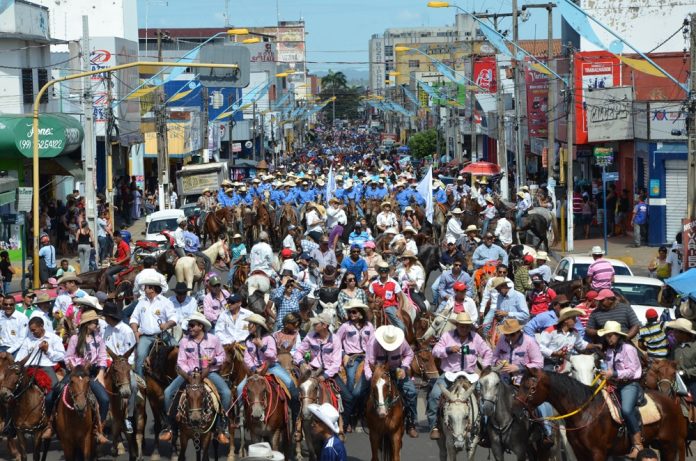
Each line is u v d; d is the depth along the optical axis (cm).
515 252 2861
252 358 1688
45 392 1695
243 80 6650
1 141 4191
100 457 1767
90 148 3912
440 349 1614
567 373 1672
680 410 1587
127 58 6788
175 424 1664
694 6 6159
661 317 2214
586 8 6203
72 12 7188
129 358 1758
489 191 6084
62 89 5931
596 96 5047
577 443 1491
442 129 11181
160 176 5944
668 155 4406
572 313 1705
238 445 1811
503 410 1476
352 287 2111
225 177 6116
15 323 1925
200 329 1656
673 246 3244
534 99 6156
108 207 4931
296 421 1652
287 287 2280
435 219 4469
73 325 2194
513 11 5875
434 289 2452
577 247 4550
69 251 4644
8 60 4847
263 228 4462
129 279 2855
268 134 12356
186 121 8038
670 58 5528
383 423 1553
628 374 1507
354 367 1659
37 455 1700
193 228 3978
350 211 4450
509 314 2005
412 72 14988
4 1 4844
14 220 3822
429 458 1711
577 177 6241
